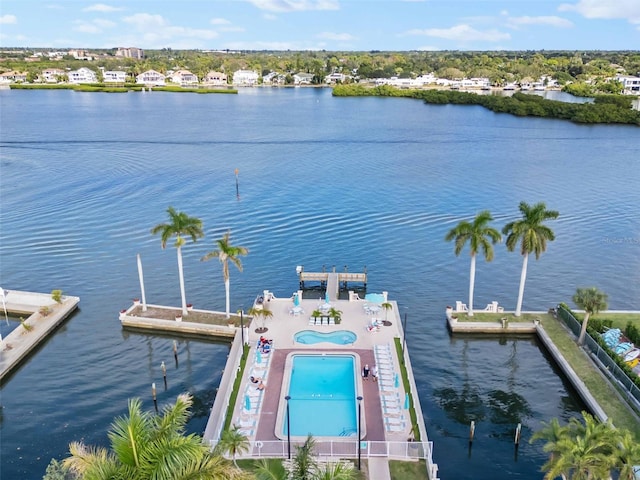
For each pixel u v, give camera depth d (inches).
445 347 2025.1
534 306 2359.7
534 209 2028.8
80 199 3747.5
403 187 4160.9
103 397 1712.6
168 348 2007.9
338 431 1451.8
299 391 1638.8
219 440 1289.4
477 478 1384.1
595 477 1039.6
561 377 1828.2
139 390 1752.0
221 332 2042.3
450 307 2198.6
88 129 6663.4
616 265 2790.4
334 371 1755.7
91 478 664.4
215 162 4950.8
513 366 1905.8
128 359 1929.1
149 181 4229.8
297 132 6678.2
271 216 3469.5
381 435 1430.9
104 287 2477.9
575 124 7628.0
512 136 6540.4
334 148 5693.9
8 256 2783.0
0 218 3341.5
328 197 3890.3
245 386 1631.4
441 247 3006.9
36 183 4131.4
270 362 1771.7
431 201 3814.0
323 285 2561.5
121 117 7760.8
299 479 924.0
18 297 2311.8
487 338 2092.8
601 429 1049.5
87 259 2770.7
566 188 4148.6
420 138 6343.5
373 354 1828.2
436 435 1546.5
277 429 1433.3
